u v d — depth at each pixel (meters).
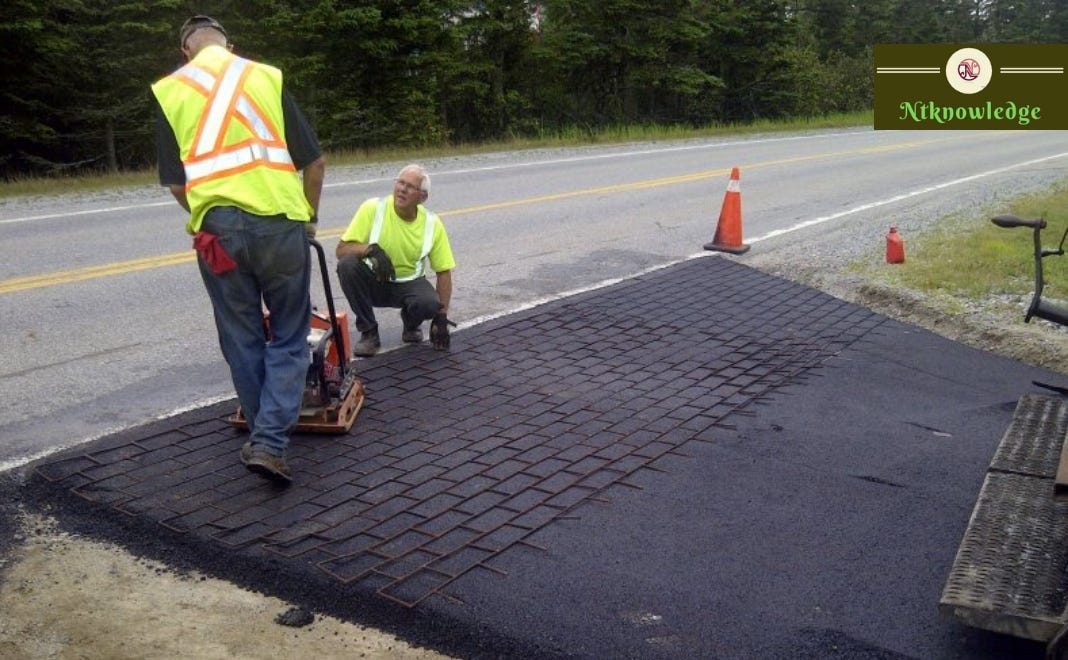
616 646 3.16
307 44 25.08
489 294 7.77
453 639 3.22
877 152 20.47
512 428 4.95
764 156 19.47
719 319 7.06
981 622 2.88
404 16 25.95
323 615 3.39
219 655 3.17
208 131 4.00
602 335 6.60
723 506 4.13
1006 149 21.33
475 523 3.95
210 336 6.65
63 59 20.69
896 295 7.60
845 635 3.22
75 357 6.14
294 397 4.20
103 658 3.15
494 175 15.75
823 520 4.03
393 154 19.39
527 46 31.47
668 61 34.44
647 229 10.78
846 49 44.03
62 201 12.80
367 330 6.11
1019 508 3.49
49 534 3.93
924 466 4.60
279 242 4.08
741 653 3.12
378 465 4.49
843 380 5.80
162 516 3.99
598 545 3.78
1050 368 6.23
